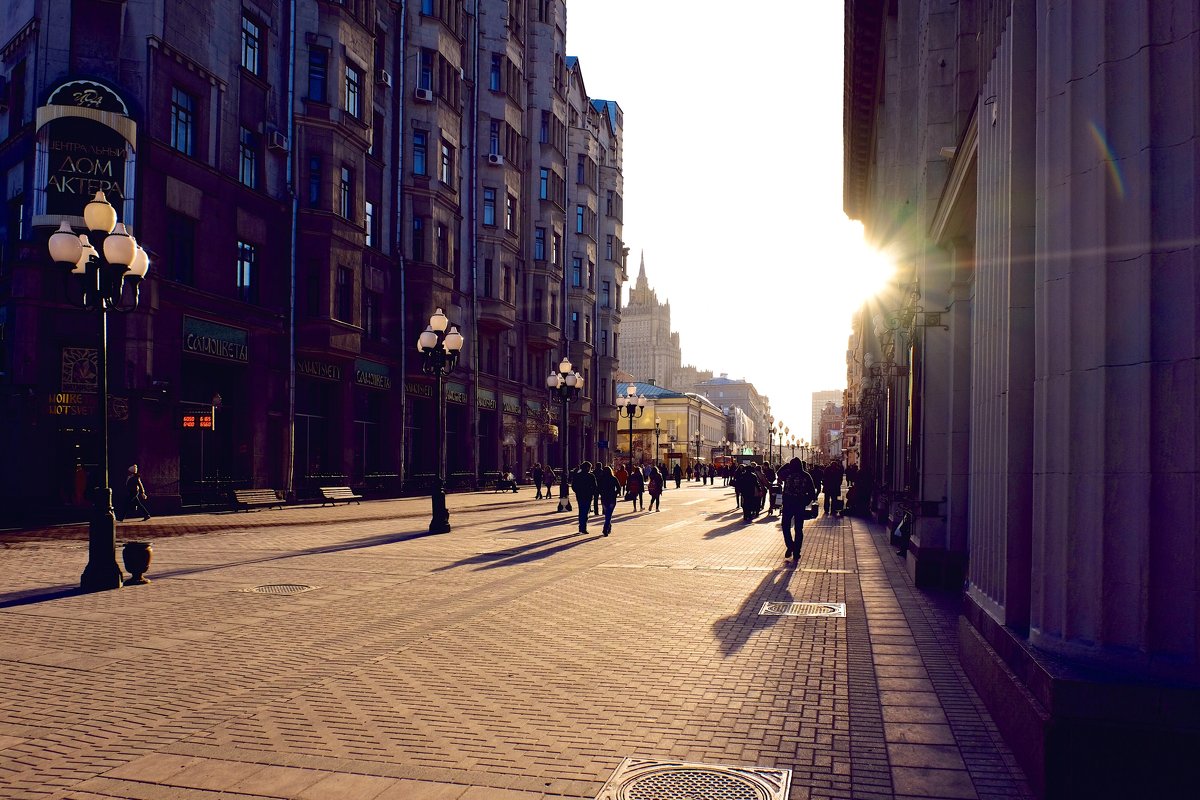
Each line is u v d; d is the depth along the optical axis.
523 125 52.50
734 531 22.67
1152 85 4.49
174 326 25.75
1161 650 4.40
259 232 30.20
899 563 15.28
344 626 9.26
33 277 23.06
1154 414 4.43
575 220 62.59
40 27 24.16
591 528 23.09
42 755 5.16
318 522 24.08
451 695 6.51
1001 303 6.57
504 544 18.34
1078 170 4.79
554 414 55.38
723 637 8.73
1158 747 4.20
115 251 11.71
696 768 4.93
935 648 8.18
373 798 4.48
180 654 7.89
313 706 6.20
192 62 26.69
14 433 22.81
